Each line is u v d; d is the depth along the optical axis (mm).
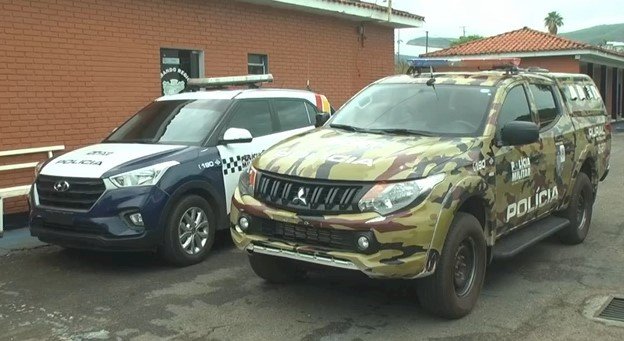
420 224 4266
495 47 27781
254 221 4773
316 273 5934
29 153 8648
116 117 9828
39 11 8641
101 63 9531
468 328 4621
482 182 4805
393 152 4645
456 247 4586
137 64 10109
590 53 25125
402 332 4547
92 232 5930
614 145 20391
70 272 6184
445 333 4527
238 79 8688
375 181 4328
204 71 11367
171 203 6148
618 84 34406
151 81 10383
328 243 4414
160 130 7090
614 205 9570
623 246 7094
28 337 4535
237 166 6961
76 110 9227
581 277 5914
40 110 8758
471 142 4965
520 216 5582
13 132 8453
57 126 8992
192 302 5230
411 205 4281
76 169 6109
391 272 4254
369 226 4223
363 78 15789
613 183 11781
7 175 8422
